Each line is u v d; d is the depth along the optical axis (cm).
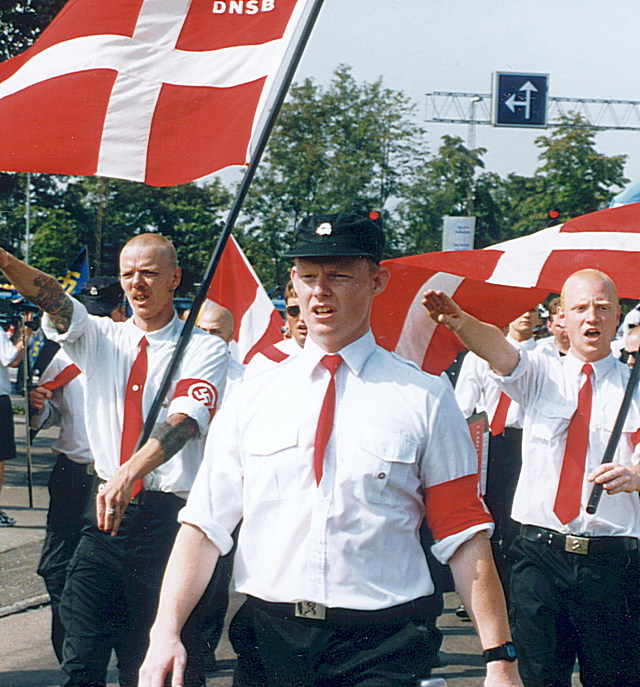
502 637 228
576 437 370
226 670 414
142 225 2591
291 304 445
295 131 2967
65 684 344
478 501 236
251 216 2872
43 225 2525
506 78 2662
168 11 368
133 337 367
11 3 1309
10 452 750
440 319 359
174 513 352
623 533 361
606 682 363
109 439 364
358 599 232
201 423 342
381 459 232
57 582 436
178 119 367
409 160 3109
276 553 236
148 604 350
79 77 368
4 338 744
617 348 637
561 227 459
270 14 367
